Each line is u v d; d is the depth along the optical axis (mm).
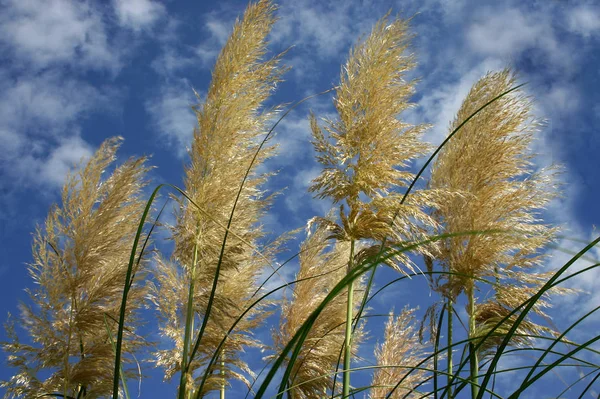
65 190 4105
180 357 4375
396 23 4176
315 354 4727
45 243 4027
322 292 5398
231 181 4055
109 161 4184
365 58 4176
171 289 4777
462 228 4145
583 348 2068
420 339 4117
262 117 4176
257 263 5375
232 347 4582
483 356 3828
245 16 4254
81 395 3988
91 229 3979
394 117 4059
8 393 3775
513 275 4160
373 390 4789
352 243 3846
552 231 4051
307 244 5598
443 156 4633
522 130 4379
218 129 4035
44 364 3801
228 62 4160
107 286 4055
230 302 3939
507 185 4250
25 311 3928
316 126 4172
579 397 2383
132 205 4109
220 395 4699
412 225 3811
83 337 4051
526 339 3822
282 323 5277
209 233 3969
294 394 4637
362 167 3980
